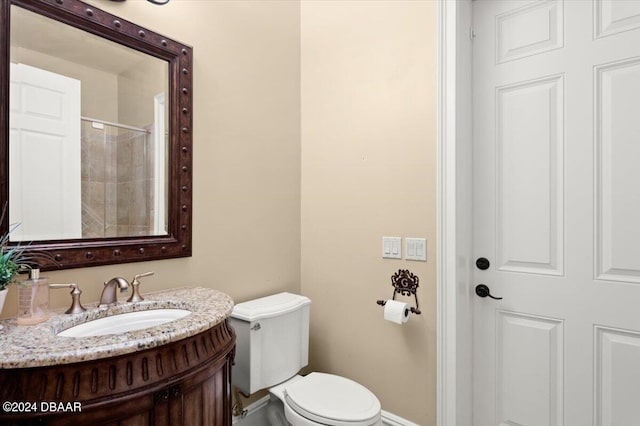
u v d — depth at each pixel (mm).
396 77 1708
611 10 1314
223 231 1645
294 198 2043
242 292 1736
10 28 1018
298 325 1745
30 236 1055
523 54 1507
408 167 1665
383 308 1756
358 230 1852
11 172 1017
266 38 1874
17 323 921
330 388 1486
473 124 1635
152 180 1364
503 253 1560
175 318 1161
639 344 1258
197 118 1524
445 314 1529
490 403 1586
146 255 1321
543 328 1460
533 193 1483
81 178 1174
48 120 1098
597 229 1341
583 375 1364
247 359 1520
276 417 1611
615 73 1309
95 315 1056
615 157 1308
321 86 2018
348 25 1896
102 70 1227
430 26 1592
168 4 1416
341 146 1923
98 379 749
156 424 819
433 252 1579
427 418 1596
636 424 1263
